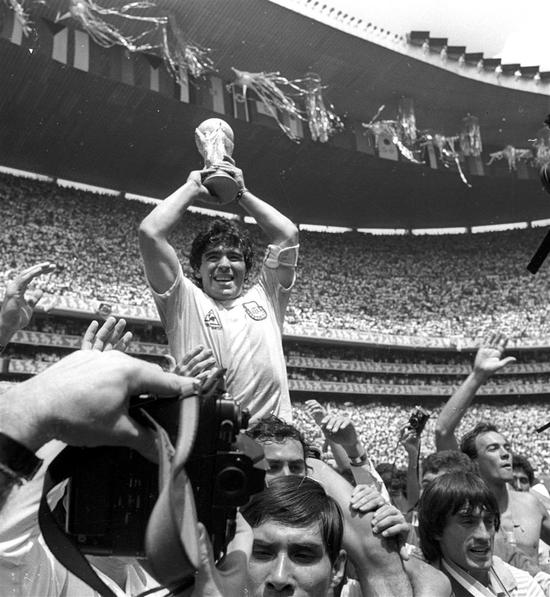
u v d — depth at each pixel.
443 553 2.85
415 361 36.00
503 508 4.60
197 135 3.56
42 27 24.67
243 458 0.99
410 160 34.09
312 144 32.53
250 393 3.32
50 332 27.22
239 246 3.59
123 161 32.69
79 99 28.06
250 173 35.16
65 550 0.97
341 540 1.65
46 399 0.83
